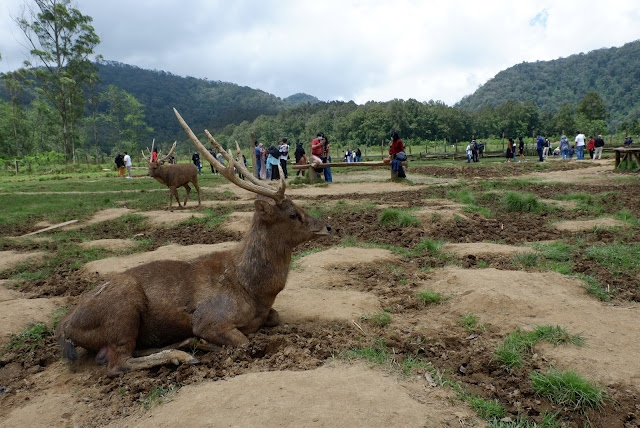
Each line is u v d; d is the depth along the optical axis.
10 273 7.88
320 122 117.44
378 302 5.51
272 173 22.22
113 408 3.46
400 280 6.36
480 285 5.53
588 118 106.62
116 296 4.14
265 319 4.78
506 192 14.45
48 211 15.79
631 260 6.52
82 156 77.12
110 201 17.62
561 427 3.01
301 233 4.64
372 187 18.56
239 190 21.44
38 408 3.55
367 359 3.88
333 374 3.58
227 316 4.34
